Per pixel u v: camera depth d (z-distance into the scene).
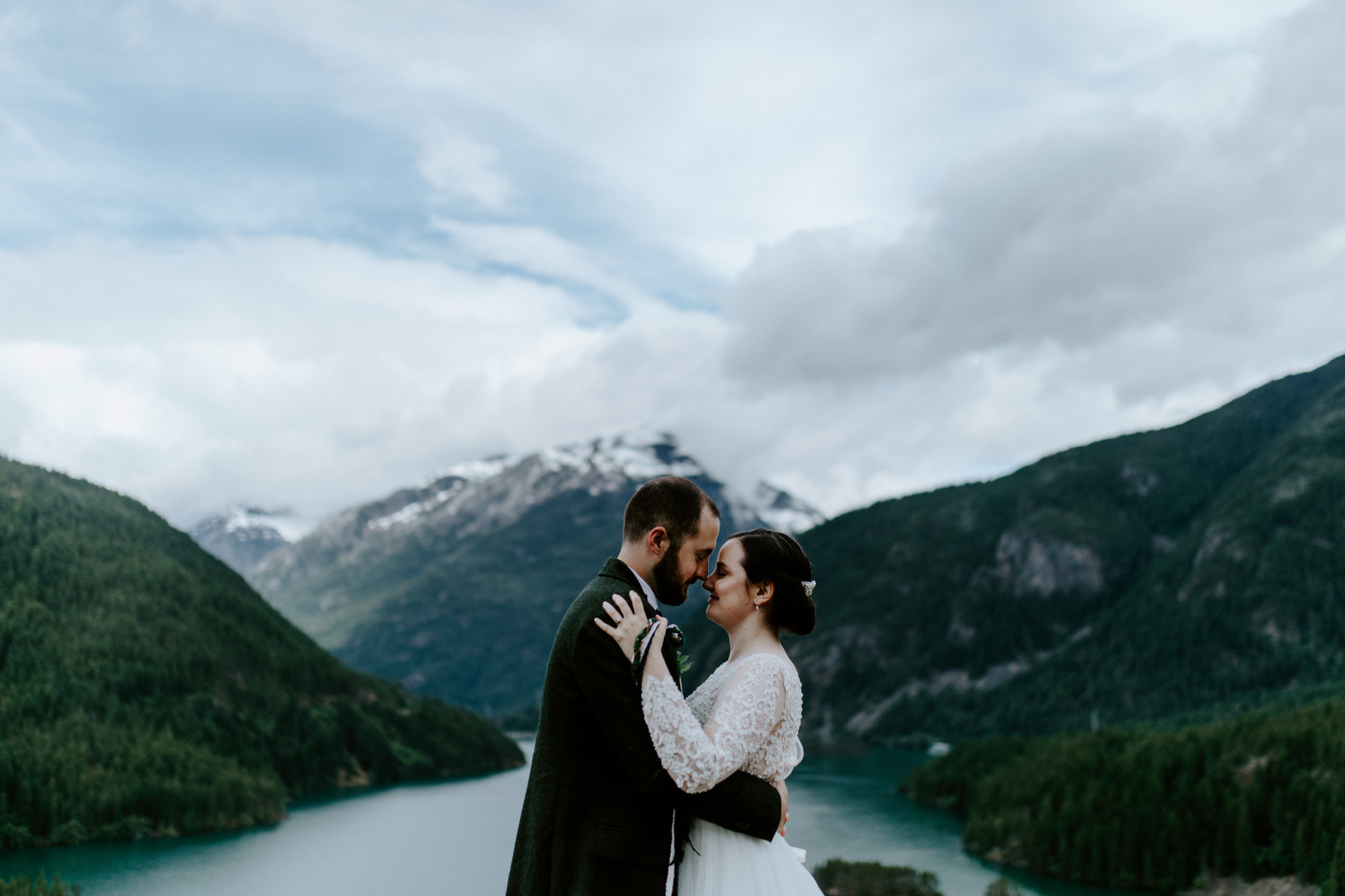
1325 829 75.06
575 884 4.14
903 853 98.75
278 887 83.56
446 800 139.00
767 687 4.48
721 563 4.90
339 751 159.88
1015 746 136.00
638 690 4.20
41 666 140.12
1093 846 86.12
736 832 4.54
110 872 88.88
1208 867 82.88
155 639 159.00
